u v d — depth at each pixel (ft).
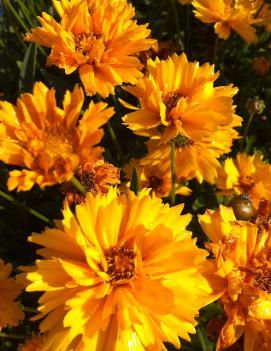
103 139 0.80
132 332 0.40
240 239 0.45
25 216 0.72
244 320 0.44
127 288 0.41
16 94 0.84
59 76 0.87
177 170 0.61
